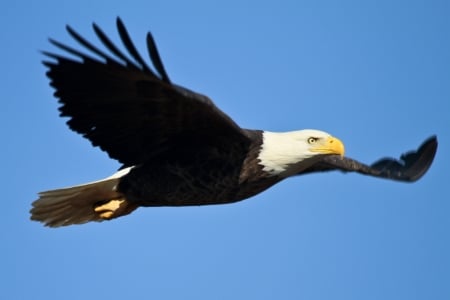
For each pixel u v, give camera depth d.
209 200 13.90
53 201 14.05
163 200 13.84
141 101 12.58
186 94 12.22
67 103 12.65
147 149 13.45
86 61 12.06
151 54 11.59
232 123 13.00
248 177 13.81
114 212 14.01
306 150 14.09
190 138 13.36
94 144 13.26
